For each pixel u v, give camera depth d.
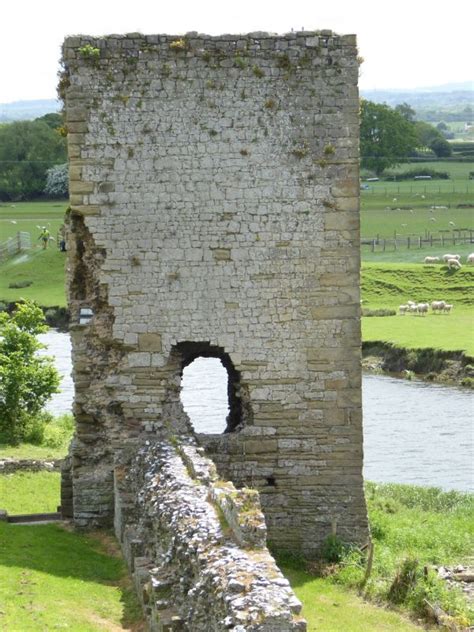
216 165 47.53
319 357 48.12
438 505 63.34
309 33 47.41
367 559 46.28
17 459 66.56
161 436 47.75
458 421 96.31
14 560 41.47
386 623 40.50
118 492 45.53
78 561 42.81
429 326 139.88
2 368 77.44
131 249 47.75
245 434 48.31
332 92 47.50
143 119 47.38
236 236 47.72
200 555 31.62
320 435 48.41
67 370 114.31
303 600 42.66
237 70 47.34
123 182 47.53
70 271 48.81
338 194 47.72
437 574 45.88
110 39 47.22
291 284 47.88
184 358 52.00
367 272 179.00
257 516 32.03
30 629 33.81
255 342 48.06
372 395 110.31
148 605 35.47
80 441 49.00
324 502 48.62
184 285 47.81
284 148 47.53
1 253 196.62
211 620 29.25
